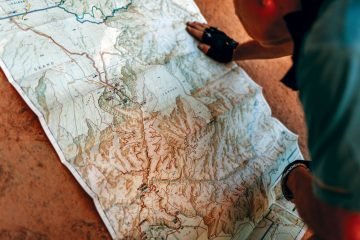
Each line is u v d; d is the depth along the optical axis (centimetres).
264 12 68
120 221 92
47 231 84
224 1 175
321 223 63
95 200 91
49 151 92
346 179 50
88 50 112
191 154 112
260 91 142
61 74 103
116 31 122
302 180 90
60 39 109
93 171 94
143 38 126
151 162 104
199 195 107
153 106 113
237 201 113
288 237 115
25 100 94
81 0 121
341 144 48
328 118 49
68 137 95
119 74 113
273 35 73
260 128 133
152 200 99
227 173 116
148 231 95
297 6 63
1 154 88
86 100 102
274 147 132
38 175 89
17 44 101
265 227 116
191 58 133
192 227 101
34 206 85
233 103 131
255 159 125
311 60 50
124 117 106
